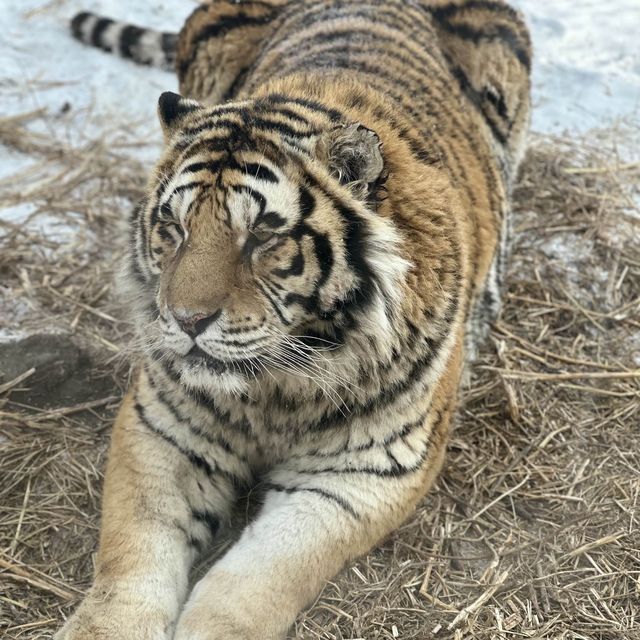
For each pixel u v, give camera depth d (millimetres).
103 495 1957
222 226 1719
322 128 1794
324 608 1859
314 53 2279
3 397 2219
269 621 1766
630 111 3236
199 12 2744
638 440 2199
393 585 1902
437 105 2205
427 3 2631
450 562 1963
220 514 1983
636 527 2016
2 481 2068
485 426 2229
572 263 2629
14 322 2379
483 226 2236
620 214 2764
